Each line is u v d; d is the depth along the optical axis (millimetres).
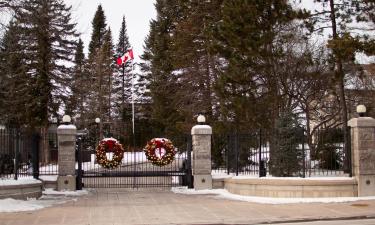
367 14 21703
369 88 38125
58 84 42031
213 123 28656
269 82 24797
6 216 14242
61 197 19906
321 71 27125
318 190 17516
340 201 16734
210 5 32750
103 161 23719
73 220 13453
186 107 33969
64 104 42469
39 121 40500
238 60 23516
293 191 17688
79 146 22953
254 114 24391
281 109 25125
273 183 18047
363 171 17672
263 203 16875
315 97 30312
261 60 24219
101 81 55844
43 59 39906
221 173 23500
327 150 20641
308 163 20625
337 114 30859
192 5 34062
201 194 20516
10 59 26094
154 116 46500
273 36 22594
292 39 27578
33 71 39906
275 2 22250
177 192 21531
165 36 46812
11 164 20484
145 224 12758
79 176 22562
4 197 17375
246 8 22359
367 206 15492
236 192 19859
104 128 56938
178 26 35844
